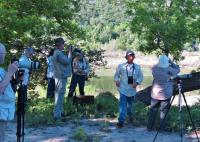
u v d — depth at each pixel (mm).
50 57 15523
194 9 20297
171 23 19531
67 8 20766
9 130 10727
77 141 9891
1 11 16016
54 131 10883
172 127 11000
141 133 10828
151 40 21125
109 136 10430
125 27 22750
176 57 21531
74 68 15805
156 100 10930
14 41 18641
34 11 18469
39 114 12469
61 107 12039
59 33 20422
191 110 12469
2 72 5691
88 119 12648
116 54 77125
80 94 16109
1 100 5797
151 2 20375
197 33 20000
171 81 10078
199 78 16391
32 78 20359
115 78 11523
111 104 14445
